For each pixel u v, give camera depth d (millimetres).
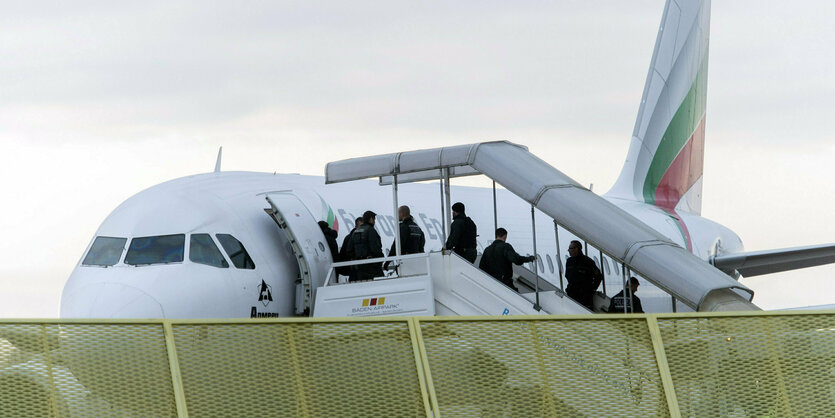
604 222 34750
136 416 21672
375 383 22047
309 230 41188
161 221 39188
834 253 63719
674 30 80812
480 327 22422
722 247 79562
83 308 35625
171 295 36406
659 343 22688
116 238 38906
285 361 21969
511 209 61406
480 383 22266
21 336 21797
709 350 22906
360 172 38625
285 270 41156
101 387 21766
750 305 32250
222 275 38250
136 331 21875
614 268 66438
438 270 37375
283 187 45938
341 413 21969
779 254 64750
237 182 44344
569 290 41344
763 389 22766
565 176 37312
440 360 22188
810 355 23031
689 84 82688
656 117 80438
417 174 42094
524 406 22375
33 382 21750
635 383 22609
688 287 32750
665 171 81188
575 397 22438
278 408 21875
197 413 21656
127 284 36531
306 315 40031
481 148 37375
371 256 40062
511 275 39281
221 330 21891
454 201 57594
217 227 39656
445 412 22062
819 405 22906
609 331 22719
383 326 22203
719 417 22766
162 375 21797
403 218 40844
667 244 34219
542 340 22531
